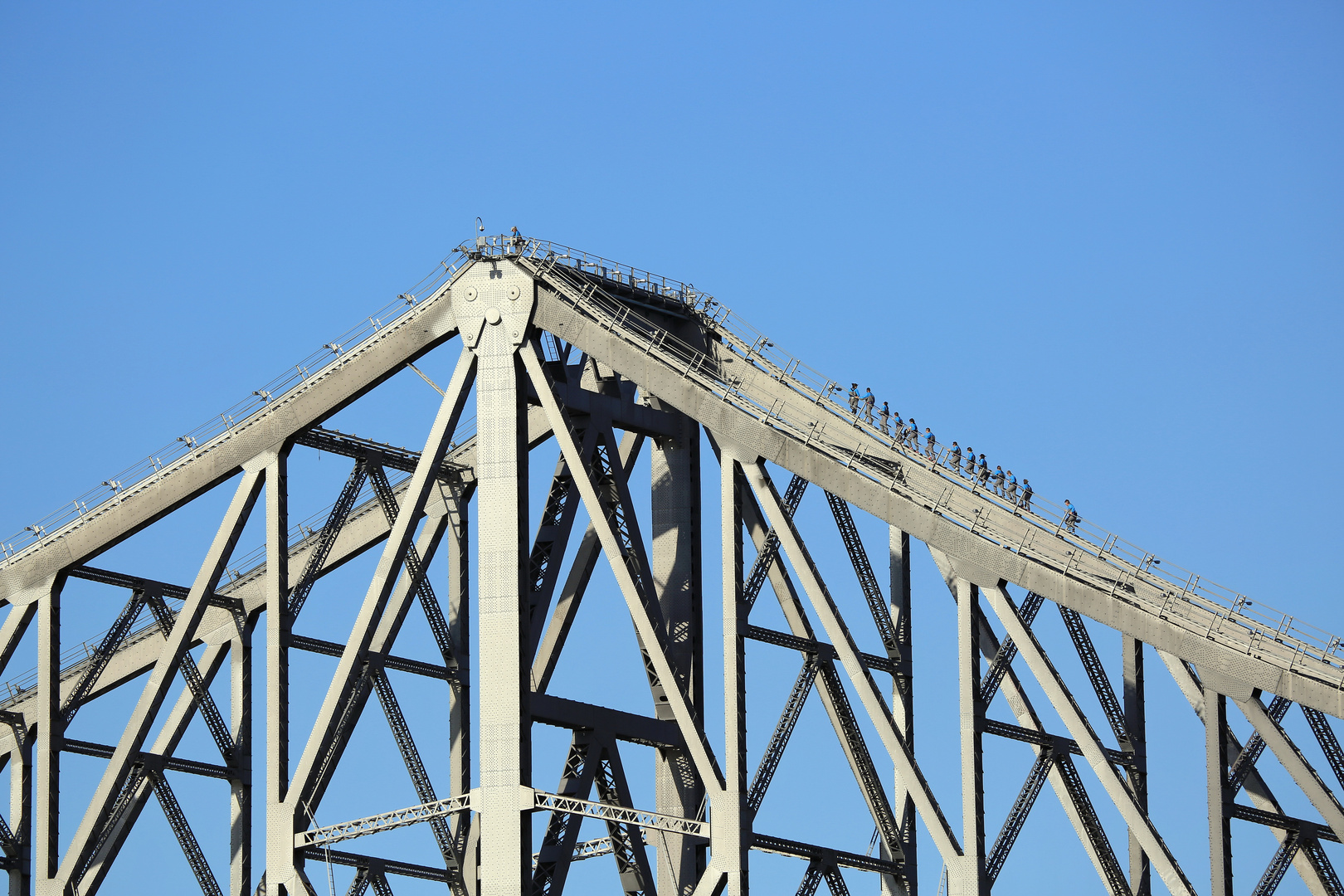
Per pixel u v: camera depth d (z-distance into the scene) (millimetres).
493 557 154750
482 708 152625
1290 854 145375
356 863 160875
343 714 161375
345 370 165500
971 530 147750
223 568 170875
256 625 185500
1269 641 141875
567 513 163125
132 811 176750
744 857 146375
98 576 179500
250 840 178375
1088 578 144125
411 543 160250
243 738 180875
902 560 161875
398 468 175750
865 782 154000
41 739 176625
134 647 195750
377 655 164125
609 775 160375
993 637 158500
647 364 155750
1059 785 149875
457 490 177125
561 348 162125
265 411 169375
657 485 167625
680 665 164000
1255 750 143750
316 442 170500
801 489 157000
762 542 163875
